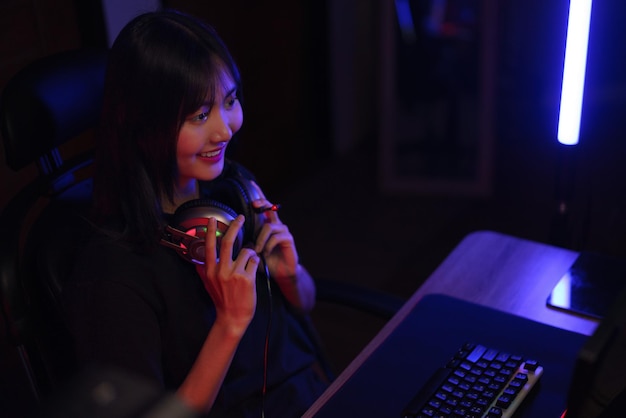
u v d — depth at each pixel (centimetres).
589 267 133
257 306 125
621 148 201
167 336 111
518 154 345
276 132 323
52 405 36
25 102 110
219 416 115
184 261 112
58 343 112
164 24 101
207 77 100
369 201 320
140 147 105
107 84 104
